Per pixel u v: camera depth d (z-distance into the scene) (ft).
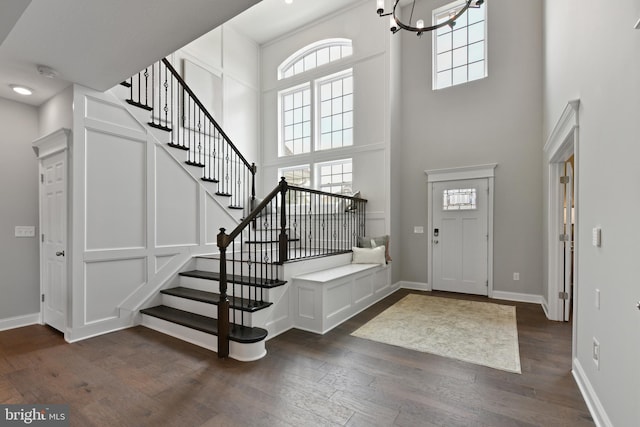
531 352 8.91
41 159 11.44
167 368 7.90
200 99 17.65
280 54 20.94
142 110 11.53
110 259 10.52
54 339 9.84
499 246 15.44
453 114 16.74
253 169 17.25
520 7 15.11
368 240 16.24
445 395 6.68
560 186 11.92
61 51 7.93
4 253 10.89
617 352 5.18
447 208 16.72
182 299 11.19
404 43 18.35
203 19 6.72
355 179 17.75
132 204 11.17
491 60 15.75
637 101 4.60
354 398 6.56
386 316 12.35
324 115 19.70
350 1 17.79
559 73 10.28
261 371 7.75
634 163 4.70
